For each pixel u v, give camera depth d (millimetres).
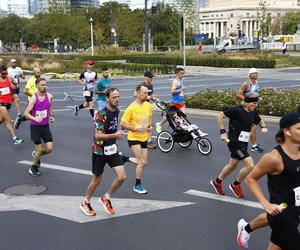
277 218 4316
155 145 12141
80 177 9164
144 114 8039
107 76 14180
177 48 75875
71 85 29672
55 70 40406
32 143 12562
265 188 8094
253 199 7594
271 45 79625
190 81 31156
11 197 7965
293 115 4195
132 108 7977
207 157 10719
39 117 9047
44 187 8523
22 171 9688
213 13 145750
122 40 82875
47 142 9273
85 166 10031
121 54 60281
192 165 10008
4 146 12227
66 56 57125
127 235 6195
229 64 44344
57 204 7543
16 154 11281
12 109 19062
